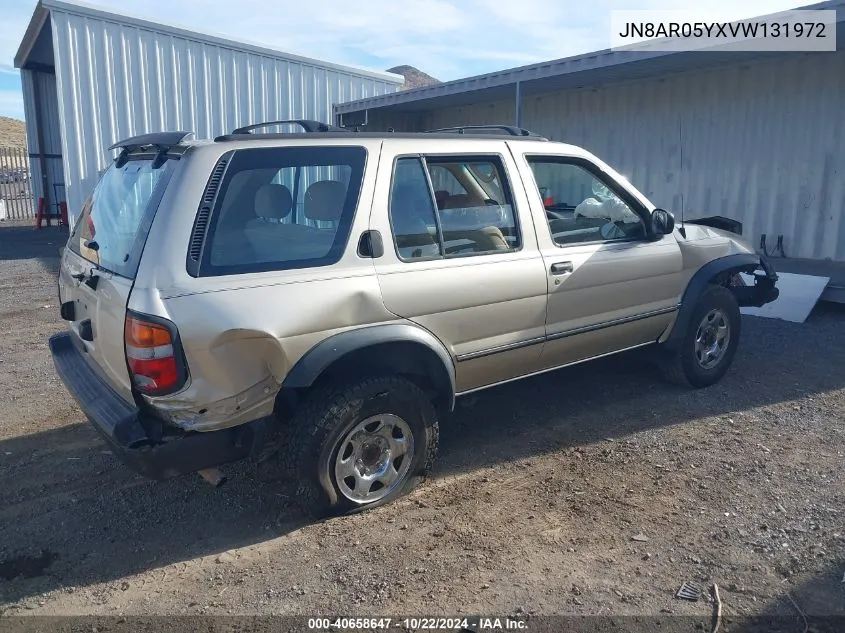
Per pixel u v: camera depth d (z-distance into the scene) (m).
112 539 3.60
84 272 3.76
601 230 4.77
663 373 5.55
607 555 3.35
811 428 4.79
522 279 4.18
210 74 14.09
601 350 4.84
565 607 2.98
